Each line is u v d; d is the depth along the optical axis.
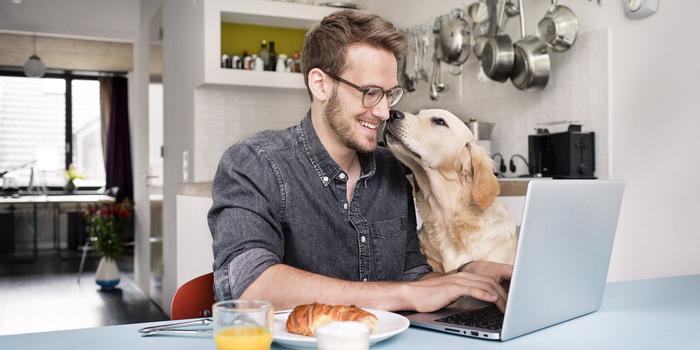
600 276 1.34
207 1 4.22
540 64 2.97
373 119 1.54
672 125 2.45
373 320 1.04
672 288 1.65
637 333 1.16
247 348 0.89
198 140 4.57
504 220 2.03
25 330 4.76
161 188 5.70
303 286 1.27
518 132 3.22
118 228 6.73
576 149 2.76
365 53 1.50
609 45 2.71
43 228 10.06
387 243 1.70
